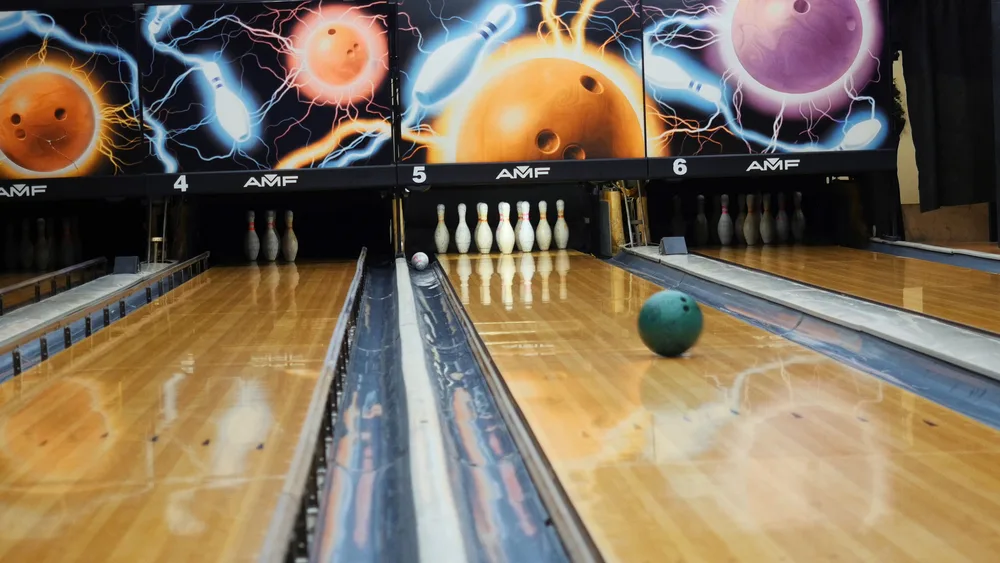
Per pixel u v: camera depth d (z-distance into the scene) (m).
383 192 6.41
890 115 6.14
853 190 6.51
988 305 3.96
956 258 5.56
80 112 5.91
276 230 6.96
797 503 1.83
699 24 6.05
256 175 5.97
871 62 6.11
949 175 6.16
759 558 1.58
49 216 6.81
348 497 2.23
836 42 6.08
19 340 3.48
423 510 1.92
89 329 4.27
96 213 6.84
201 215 6.91
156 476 2.05
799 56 6.07
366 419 2.94
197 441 2.31
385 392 3.27
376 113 5.99
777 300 4.30
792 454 2.14
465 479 2.26
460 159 6.04
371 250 7.07
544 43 6.01
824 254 6.07
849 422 2.40
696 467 2.06
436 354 3.82
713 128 6.09
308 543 1.90
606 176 6.08
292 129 5.96
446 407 3.00
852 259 5.74
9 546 1.69
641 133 6.07
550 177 6.06
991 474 1.98
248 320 4.25
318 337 3.76
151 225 6.07
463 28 5.98
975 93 6.03
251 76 5.94
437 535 1.81
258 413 2.58
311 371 3.12
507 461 2.39
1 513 1.85
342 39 5.95
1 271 6.59
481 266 6.06
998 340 3.25
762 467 2.05
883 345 3.45
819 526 1.71
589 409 2.59
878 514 1.77
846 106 6.12
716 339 3.60
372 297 5.39
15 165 5.91
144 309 4.66
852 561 1.56
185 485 1.98
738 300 4.65
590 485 1.96
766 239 6.84
